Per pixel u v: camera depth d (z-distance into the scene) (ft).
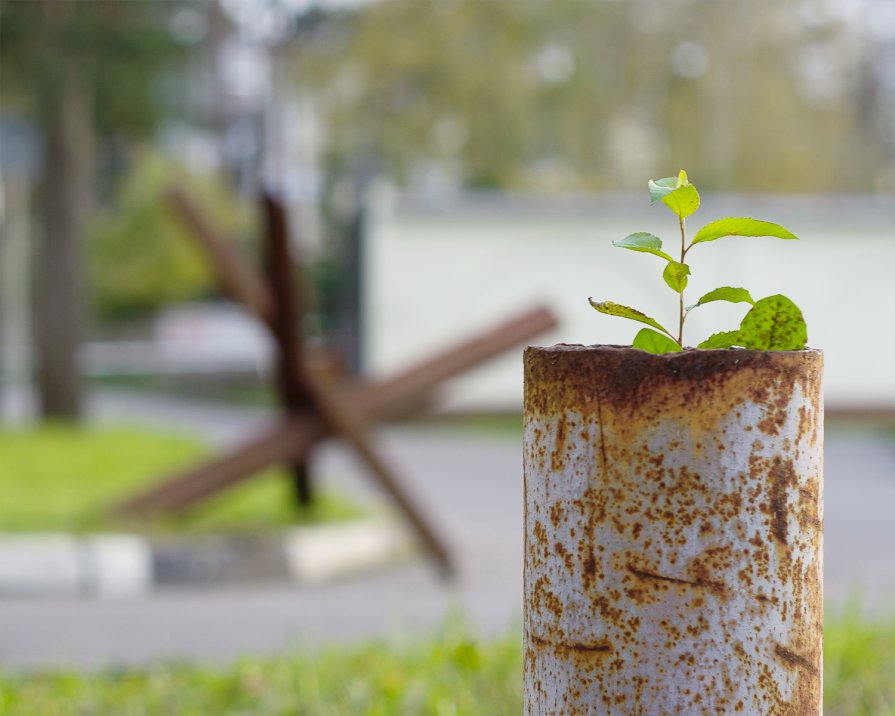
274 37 93.04
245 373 92.89
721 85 128.26
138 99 49.37
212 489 25.81
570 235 55.57
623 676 5.97
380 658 14.34
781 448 5.96
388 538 27.25
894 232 56.54
